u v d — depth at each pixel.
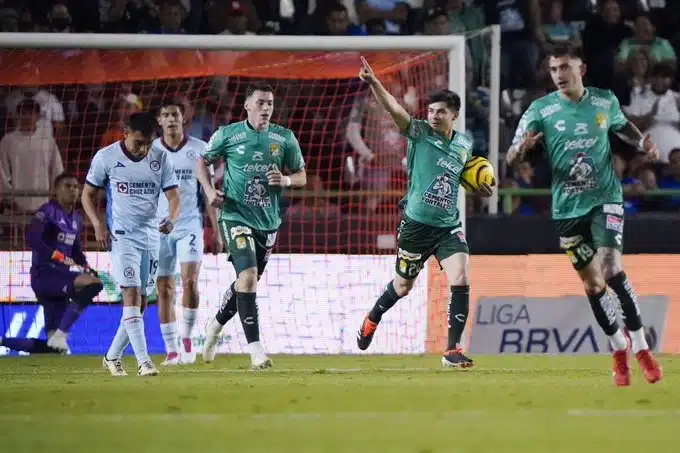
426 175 35.81
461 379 31.92
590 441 18.38
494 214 50.06
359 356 45.78
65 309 47.72
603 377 32.78
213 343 40.91
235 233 36.12
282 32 61.78
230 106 53.78
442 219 36.09
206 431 19.69
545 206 57.16
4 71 48.19
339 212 50.03
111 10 60.91
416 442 18.12
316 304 48.00
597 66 62.91
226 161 36.38
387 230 50.59
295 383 30.42
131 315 34.03
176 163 39.72
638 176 58.53
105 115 54.00
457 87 45.59
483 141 58.97
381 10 63.59
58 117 52.84
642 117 61.50
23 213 50.62
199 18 61.16
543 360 42.16
